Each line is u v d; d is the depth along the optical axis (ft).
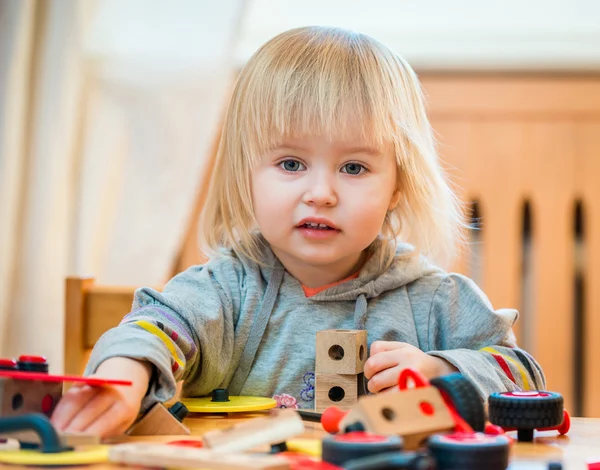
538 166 6.79
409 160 3.38
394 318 3.36
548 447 2.37
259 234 3.43
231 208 3.44
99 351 2.61
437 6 7.08
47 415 2.27
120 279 5.94
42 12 5.68
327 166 3.12
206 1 5.83
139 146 5.90
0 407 2.14
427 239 3.63
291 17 7.09
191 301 3.17
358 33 3.50
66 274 5.84
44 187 5.65
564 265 6.79
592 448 2.37
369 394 3.03
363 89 3.19
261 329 3.32
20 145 5.61
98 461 1.96
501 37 6.81
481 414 2.19
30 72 5.66
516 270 6.79
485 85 6.80
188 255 6.39
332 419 2.43
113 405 2.34
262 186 3.19
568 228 6.78
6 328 5.69
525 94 6.79
